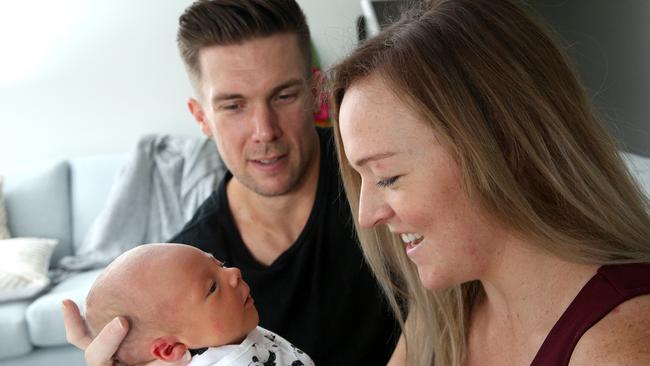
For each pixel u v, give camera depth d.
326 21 3.80
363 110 0.73
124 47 3.79
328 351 1.25
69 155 3.89
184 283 0.97
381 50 0.75
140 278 0.97
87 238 3.37
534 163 0.72
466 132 0.70
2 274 2.85
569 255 0.73
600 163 0.74
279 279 1.26
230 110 1.20
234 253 1.30
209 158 3.34
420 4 0.79
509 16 0.73
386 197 0.77
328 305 1.26
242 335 1.03
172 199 3.27
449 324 0.95
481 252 0.76
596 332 0.68
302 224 1.29
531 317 0.78
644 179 1.02
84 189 3.50
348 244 1.27
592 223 0.73
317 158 1.30
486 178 0.71
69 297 2.80
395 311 1.07
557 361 0.72
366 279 1.26
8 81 3.78
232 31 1.14
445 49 0.71
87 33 3.76
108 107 3.85
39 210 3.42
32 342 2.79
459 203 0.73
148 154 3.36
